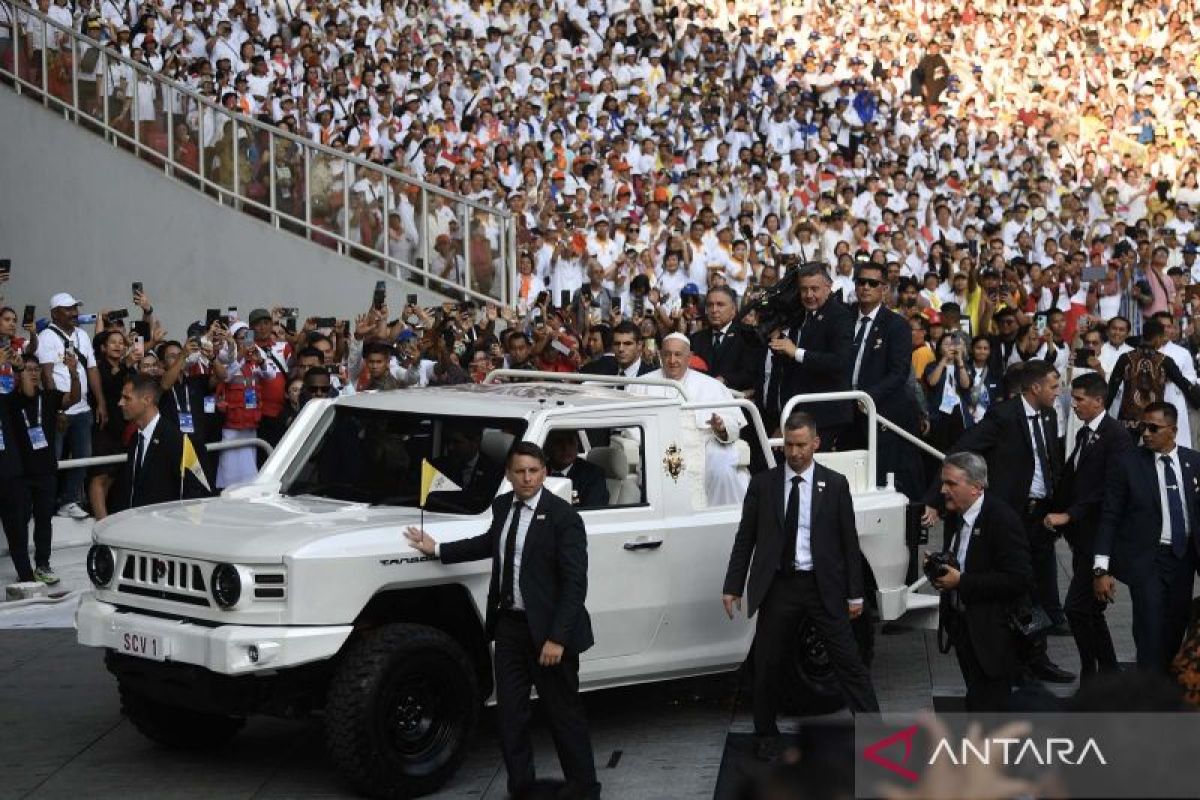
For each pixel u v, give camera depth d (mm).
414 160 20734
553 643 6852
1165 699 2783
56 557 12289
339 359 14445
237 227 17859
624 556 8055
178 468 9320
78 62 18062
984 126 30594
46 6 19188
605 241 20188
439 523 7555
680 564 8281
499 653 7055
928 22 33094
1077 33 34594
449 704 7395
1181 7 35406
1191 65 34500
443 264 18328
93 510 12508
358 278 17953
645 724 8664
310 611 7016
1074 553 9461
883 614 9211
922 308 18953
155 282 17906
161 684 7543
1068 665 9961
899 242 22688
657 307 16906
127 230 17938
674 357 9578
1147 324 15398
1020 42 33781
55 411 11672
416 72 22562
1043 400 10031
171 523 7695
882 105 28984
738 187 24266
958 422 14500
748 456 9195
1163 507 8453
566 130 23672
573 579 6930
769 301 10656
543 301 17703
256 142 18000
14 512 11445
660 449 8336
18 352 11711
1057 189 29219
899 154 27750
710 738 8344
